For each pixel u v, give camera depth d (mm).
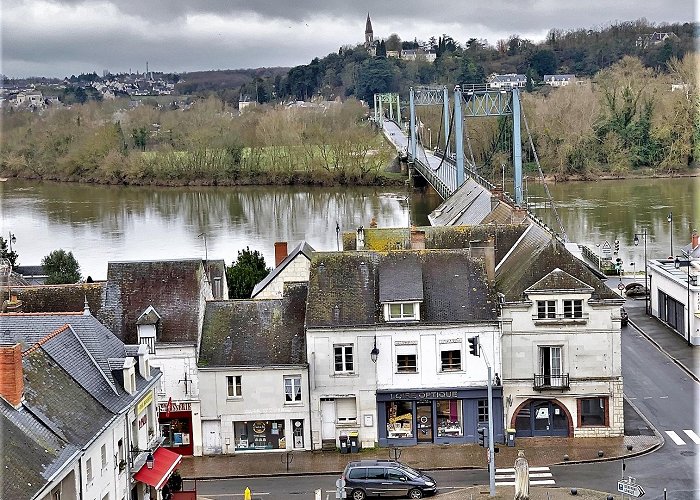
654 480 108312
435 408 123125
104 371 100938
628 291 197750
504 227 153500
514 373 122688
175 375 122875
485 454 118812
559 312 121688
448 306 123250
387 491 104812
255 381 122812
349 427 123250
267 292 155250
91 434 88812
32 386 89000
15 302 126812
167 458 107125
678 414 129000
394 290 122688
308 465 117625
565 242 188000
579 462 114812
